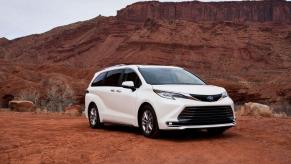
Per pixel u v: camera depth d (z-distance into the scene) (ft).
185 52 577.84
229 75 431.02
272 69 555.69
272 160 23.29
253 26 655.35
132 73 33.47
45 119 46.24
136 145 27.20
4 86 155.12
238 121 40.93
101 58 641.40
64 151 25.71
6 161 23.77
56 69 251.80
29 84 157.99
